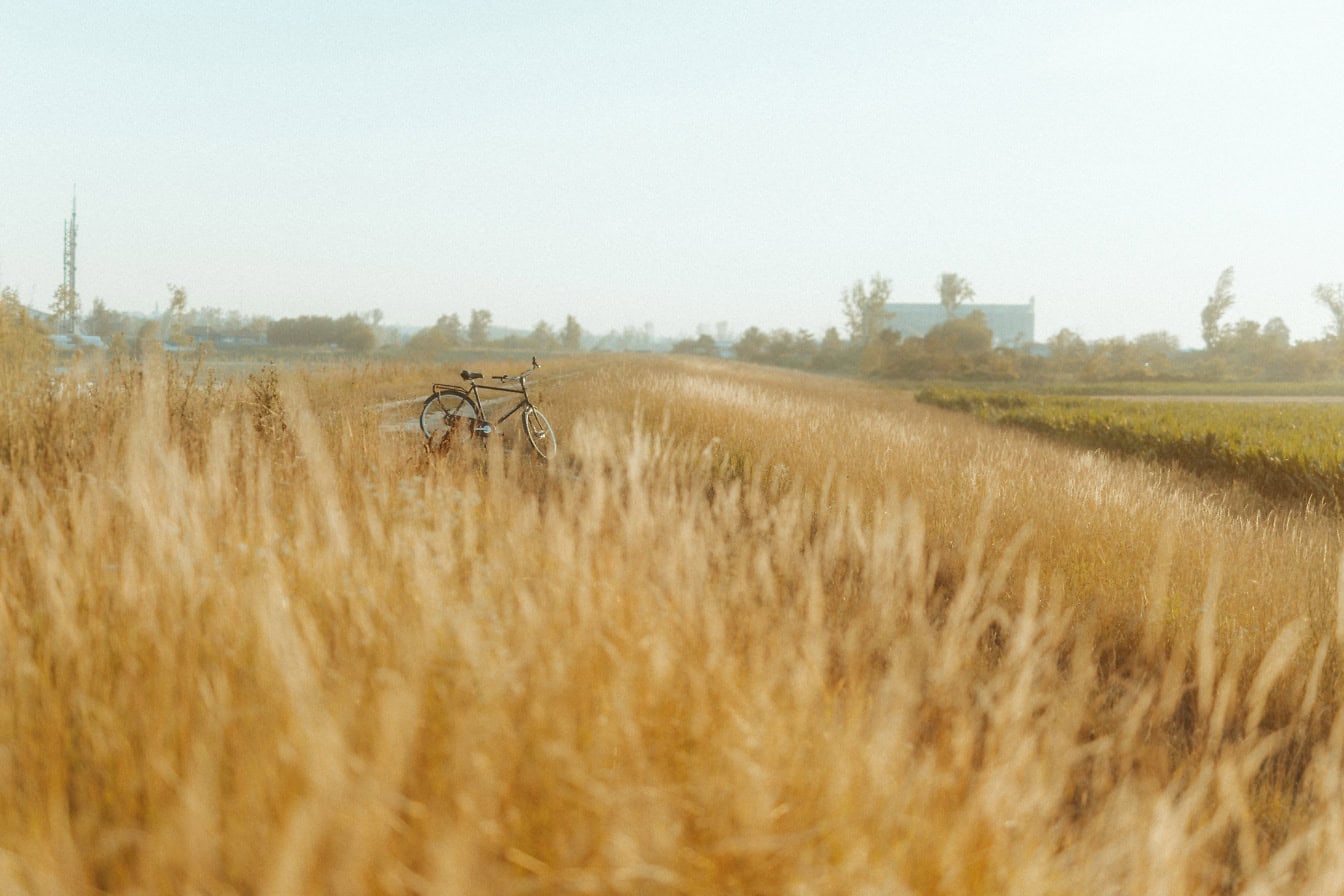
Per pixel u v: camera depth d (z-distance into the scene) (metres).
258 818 1.87
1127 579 6.35
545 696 2.43
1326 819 2.73
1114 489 9.20
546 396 18.25
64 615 2.72
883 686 2.79
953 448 12.88
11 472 4.79
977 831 2.31
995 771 2.47
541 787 2.22
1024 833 2.40
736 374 50.72
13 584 3.27
